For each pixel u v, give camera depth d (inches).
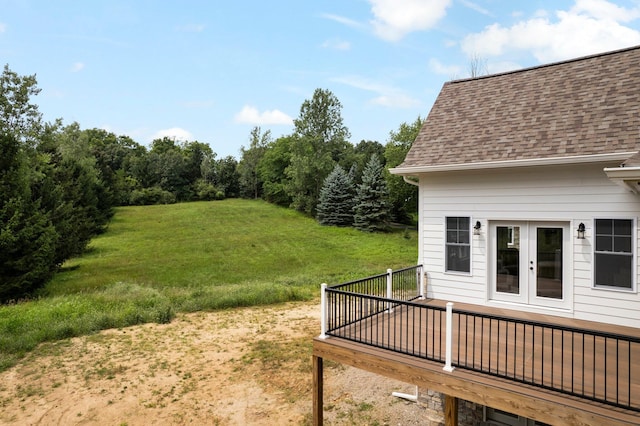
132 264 943.0
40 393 312.7
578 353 211.3
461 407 276.8
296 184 1745.8
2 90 901.8
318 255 1054.4
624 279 257.1
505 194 303.6
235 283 767.7
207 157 2640.3
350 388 330.0
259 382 337.1
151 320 515.5
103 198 1492.4
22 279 641.6
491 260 315.3
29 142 933.8
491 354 211.0
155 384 330.6
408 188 1487.5
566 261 282.5
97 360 380.2
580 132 278.7
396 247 1167.6
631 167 198.7
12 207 649.6
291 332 470.3
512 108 339.0
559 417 159.6
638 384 172.4
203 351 406.9
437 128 365.4
